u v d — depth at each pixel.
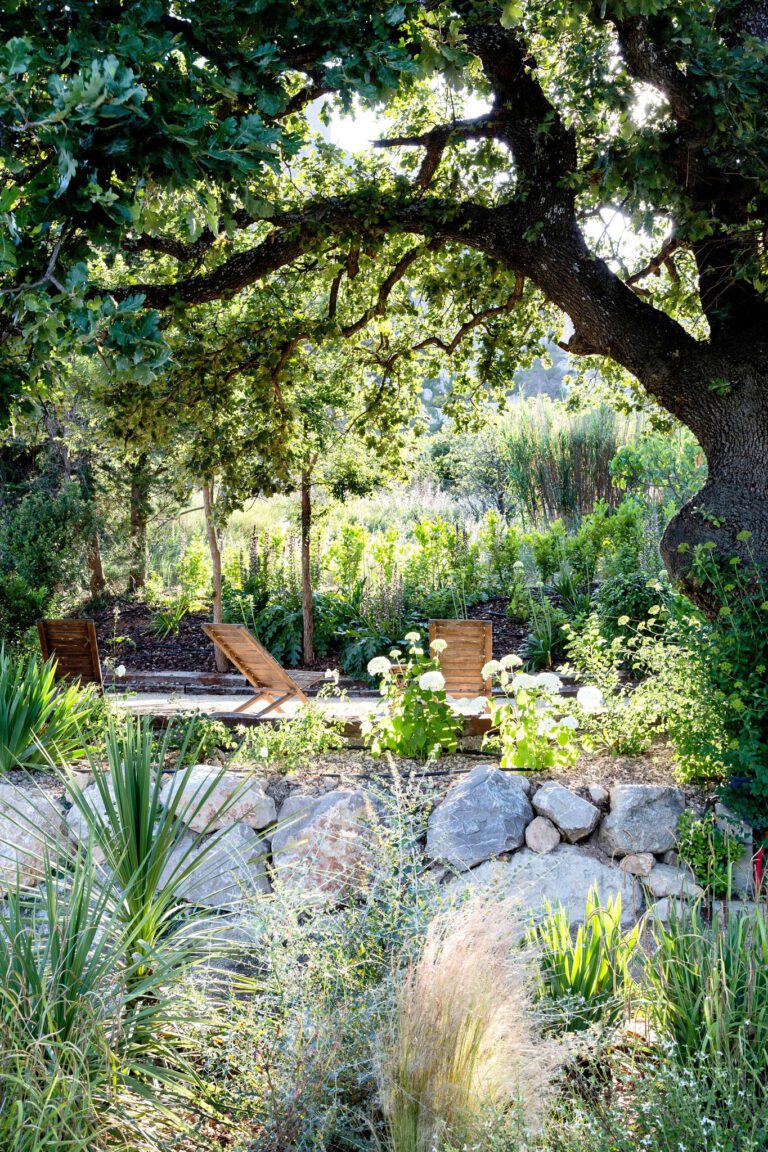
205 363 7.36
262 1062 3.18
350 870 4.84
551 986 3.48
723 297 5.81
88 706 6.15
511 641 11.38
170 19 3.36
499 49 5.51
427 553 13.39
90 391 7.86
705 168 5.46
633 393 8.85
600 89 4.92
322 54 3.64
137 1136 2.93
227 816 5.10
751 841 4.88
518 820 5.00
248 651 8.05
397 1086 2.72
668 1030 3.18
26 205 2.97
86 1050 2.81
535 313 8.64
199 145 3.02
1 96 2.64
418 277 8.14
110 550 14.49
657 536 11.38
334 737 5.95
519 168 5.98
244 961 4.03
